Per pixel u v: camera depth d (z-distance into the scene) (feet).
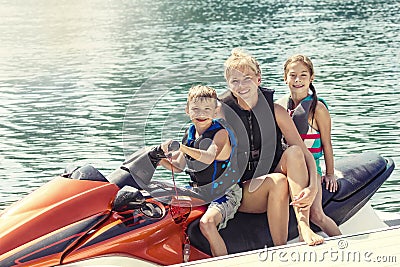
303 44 67.97
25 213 17.94
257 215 20.10
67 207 18.01
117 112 43.55
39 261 16.99
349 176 22.24
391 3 98.12
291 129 20.27
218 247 18.97
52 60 62.64
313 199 19.70
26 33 79.82
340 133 37.65
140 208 18.65
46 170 33.09
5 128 40.29
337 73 54.19
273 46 66.95
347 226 22.53
